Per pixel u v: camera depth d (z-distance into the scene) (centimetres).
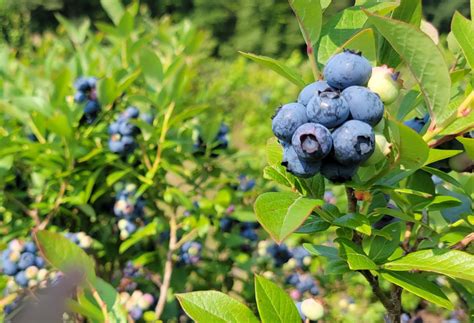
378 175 32
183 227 73
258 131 140
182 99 80
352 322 79
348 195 35
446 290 55
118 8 93
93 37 95
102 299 39
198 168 78
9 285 60
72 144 68
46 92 80
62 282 36
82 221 80
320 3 35
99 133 75
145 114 73
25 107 69
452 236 39
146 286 78
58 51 100
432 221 46
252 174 85
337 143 30
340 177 31
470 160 37
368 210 38
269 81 189
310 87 32
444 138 33
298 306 38
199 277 83
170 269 70
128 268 77
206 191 81
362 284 82
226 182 77
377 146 31
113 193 80
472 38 33
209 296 33
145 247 82
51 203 74
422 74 31
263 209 29
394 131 31
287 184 35
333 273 38
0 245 67
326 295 81
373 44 34
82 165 72
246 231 81
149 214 79
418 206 37
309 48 34
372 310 81
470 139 32
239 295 81
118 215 76
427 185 38
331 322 78
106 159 71
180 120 70
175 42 90
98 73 83
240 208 80
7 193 73
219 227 79
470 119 33
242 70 172
